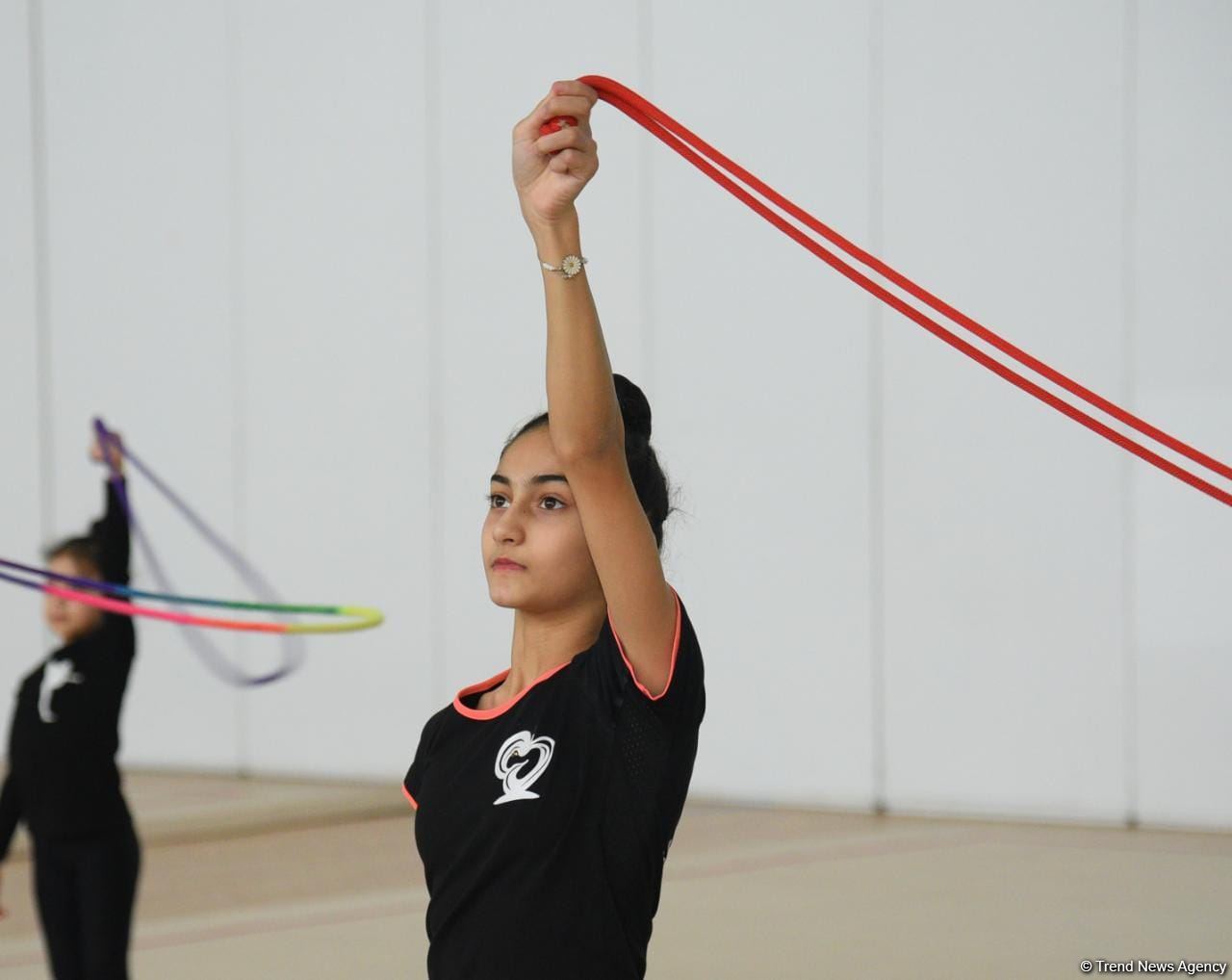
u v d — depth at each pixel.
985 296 33.47
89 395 42.88
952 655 34.06
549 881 7.31
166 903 26.34
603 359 7.21
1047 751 33.22
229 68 41.06
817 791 35.38
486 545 7.93
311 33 40.19
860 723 34.94
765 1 35.47
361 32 39.69
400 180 39.38
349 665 40.22
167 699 42.09
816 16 34.94
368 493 39.97
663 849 7.62
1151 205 32.00
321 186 40.19
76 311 42.91
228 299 41.28
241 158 41.03
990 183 33.34
